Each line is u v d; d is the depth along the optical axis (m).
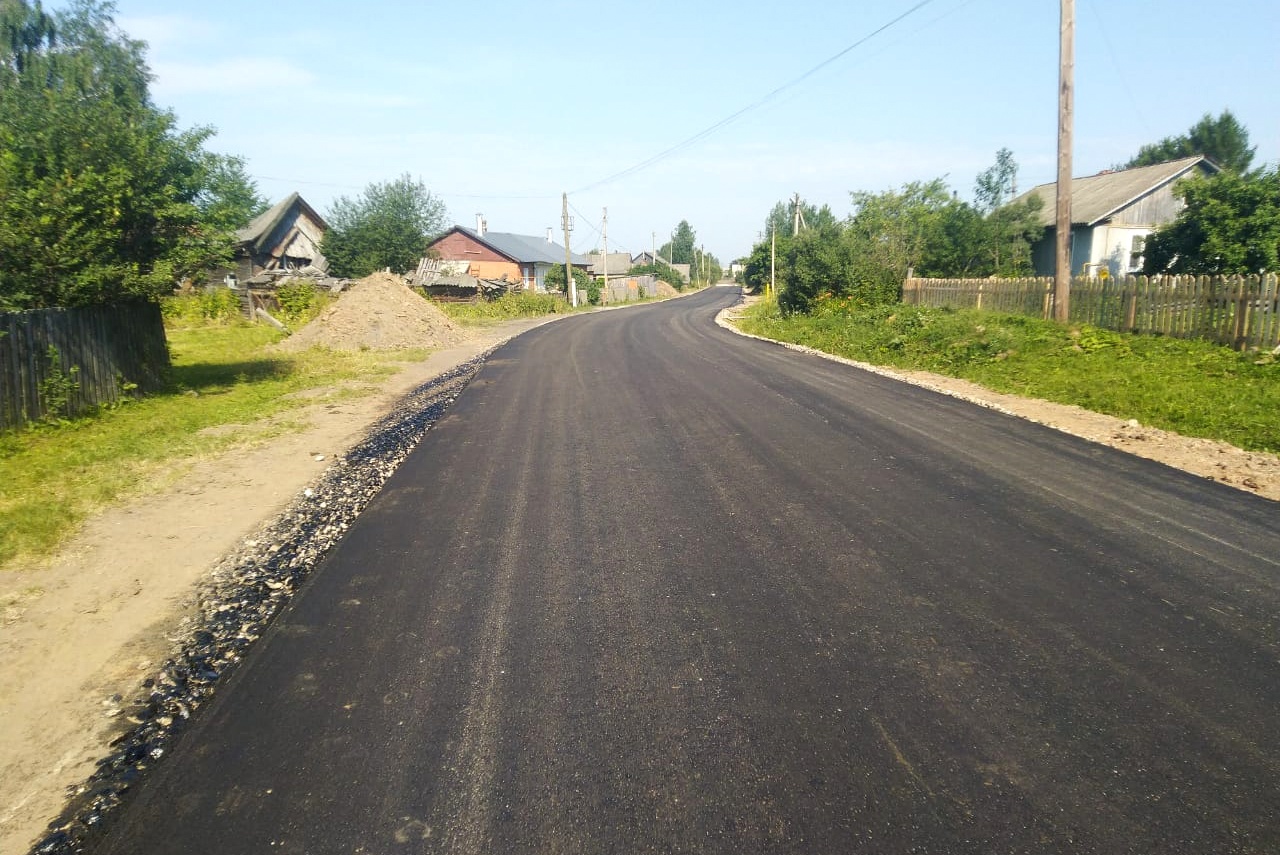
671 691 3.27
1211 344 11.54
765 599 4.10
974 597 4.04
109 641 4.09
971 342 13.42
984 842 2.37
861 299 23.75
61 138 10.81
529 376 13.73
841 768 2.74
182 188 12.07
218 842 2.53
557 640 3.76
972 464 6.58
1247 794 2.54
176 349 20.42
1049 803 2.53
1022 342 13.02
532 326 30.80
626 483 6.38
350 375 15.26
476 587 4.43
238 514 6.17
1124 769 2.68
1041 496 5.66
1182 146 42.88
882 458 6.85
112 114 11.31
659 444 7.75
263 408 11.16
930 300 21.14
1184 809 2.48
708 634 3.75
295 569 4.92
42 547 5.42
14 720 3.39
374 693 3.37
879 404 9.48
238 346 21.28
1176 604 3.89
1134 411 8.44
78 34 14.83
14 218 10.23
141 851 2.52
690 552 4.80
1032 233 25.14
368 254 41.47
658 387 11.59
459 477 6.86
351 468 7.50
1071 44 14.02
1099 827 2.42
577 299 52.56
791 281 26.52
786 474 6.43
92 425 10.08
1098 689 3.17
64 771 3.02
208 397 12.59
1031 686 3.21
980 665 3.38
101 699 3.53
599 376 13.24
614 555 4.81
